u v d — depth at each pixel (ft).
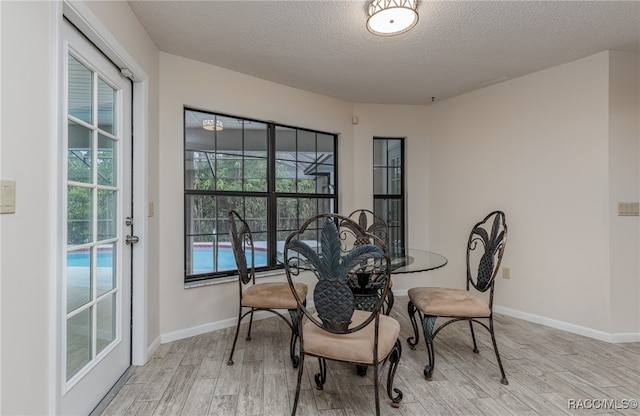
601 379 6.59
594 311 8.82
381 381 6.50
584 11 6.88
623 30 7.66
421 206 13.37
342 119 12.76
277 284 8.17
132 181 7.11
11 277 3.52
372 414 5.44
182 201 8.84
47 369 4.10
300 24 7.39
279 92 10.99
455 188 12.35
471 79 10.67
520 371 6.91
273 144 11.10
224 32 7.68
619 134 8.68
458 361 7.37
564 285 9.39
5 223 3.43
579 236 9.13
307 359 7.40
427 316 6.73
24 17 3.69
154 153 7.95
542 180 9.89
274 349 8.03
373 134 13.29
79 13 4.66
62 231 4.45
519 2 6.56
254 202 10.79
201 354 7.71
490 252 7.25
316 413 5.48
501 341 8.51
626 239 8.70
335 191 12.92
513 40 8.11
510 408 5.62
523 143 10.35
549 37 7.97
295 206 11.83
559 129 9.53
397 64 9.51
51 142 4.16
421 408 5.61
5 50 3.43
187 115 9.43
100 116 5.89
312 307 11.30
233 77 9.90
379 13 6.45
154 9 6.72
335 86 11.31
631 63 8.76
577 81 9.19
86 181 5.41
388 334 5.35
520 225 10.39
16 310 3.59
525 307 10.21
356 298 7.85
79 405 5.07
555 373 6.83
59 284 4.29
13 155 3.54
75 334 5.09
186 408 5.61
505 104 10.82
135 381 6.47
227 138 10.20
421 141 13.42
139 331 7.13
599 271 8.76
